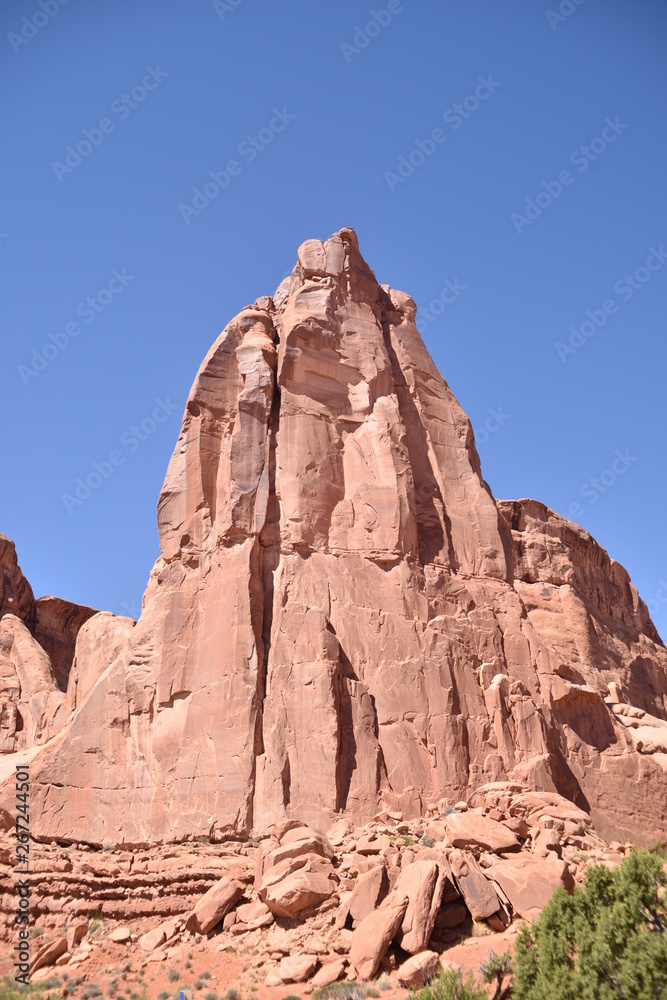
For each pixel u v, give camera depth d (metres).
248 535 34.31
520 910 24.27
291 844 26.94
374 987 22.56
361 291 39.56
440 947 23.83
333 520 35.03
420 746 31.70
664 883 20.62
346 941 24.42
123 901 28.69
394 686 32.47
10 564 57.41
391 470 35.72
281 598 33.28
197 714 32.34
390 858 26.27
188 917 27.02
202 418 36.56
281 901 25.31
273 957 24.84
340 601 33.59
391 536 34.84
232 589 33.34
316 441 35.84
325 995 22.66
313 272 39.16
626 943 19.53
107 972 26.34
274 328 39.19
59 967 27.02
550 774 31.94
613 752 34.72
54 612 59.25
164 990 24.77
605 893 20.89
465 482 38.56
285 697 31.64
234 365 37.69
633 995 18.75
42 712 47.00
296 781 30.34
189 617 34.16
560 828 28.00
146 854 30.30
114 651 38.03
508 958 21.83
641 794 33.84
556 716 34.56
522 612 36.44
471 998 20.16
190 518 35.38
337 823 29.45
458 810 29.77
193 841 30.11
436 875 24.77
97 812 32.25
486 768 31.81
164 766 32.22
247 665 31.98
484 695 33.53
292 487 34.91
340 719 31.42
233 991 23.80
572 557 57.28
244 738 30.92
